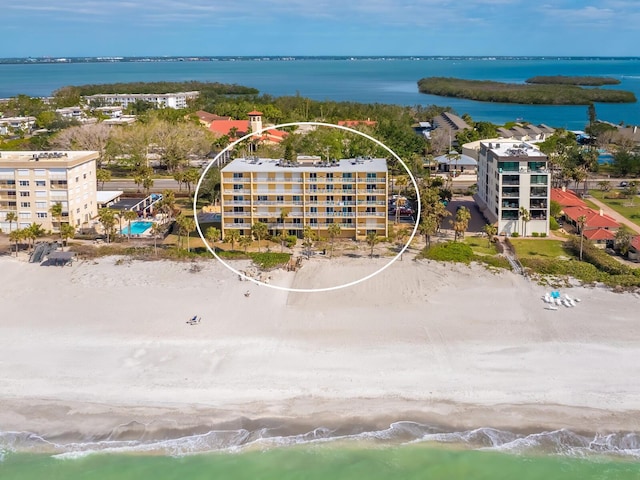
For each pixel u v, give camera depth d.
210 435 57.56
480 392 62.31
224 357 68.88
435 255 98.69
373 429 58.06
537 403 60.72
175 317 78.31
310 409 60.44
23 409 60.50
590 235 107.69
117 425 58.56
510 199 111.44
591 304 81.12
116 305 81.69
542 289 86.19
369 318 78.00
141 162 179.38
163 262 96.75
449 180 155.88
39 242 106.50
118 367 67.00
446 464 54.28
